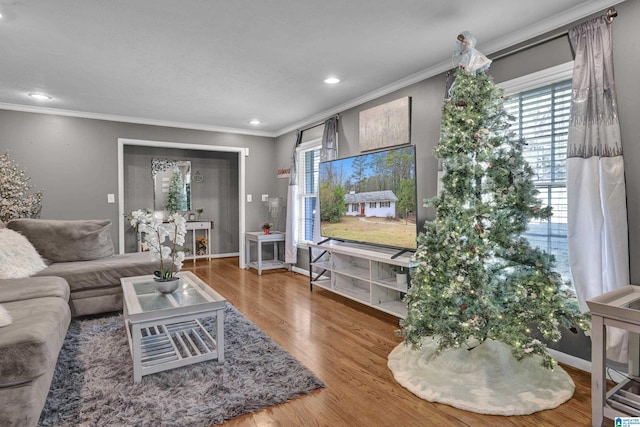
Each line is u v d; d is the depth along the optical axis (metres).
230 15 2.38
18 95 4.09
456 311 2.21
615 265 2.10
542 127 2.58
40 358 1.66
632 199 2.11
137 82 3.66
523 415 1.92
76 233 3.78
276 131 6.24
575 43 2.26
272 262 6.04
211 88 3.86
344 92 4.00
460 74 2.35
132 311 2.24
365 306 3.86
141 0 2.19
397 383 2.26
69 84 3.71
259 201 6.28
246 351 2.66
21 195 4.37
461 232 2.27
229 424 1.84
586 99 2.18
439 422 1.88
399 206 3.35
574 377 2.30
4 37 2.66
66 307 2.49
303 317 3.50
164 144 5.46
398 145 3.65
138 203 6.46
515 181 2.17
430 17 2.42
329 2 2.23
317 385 2.21
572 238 2.23
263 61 3.14
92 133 4.95
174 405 1.97
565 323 2.06
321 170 4.54
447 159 2.39
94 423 1.81
